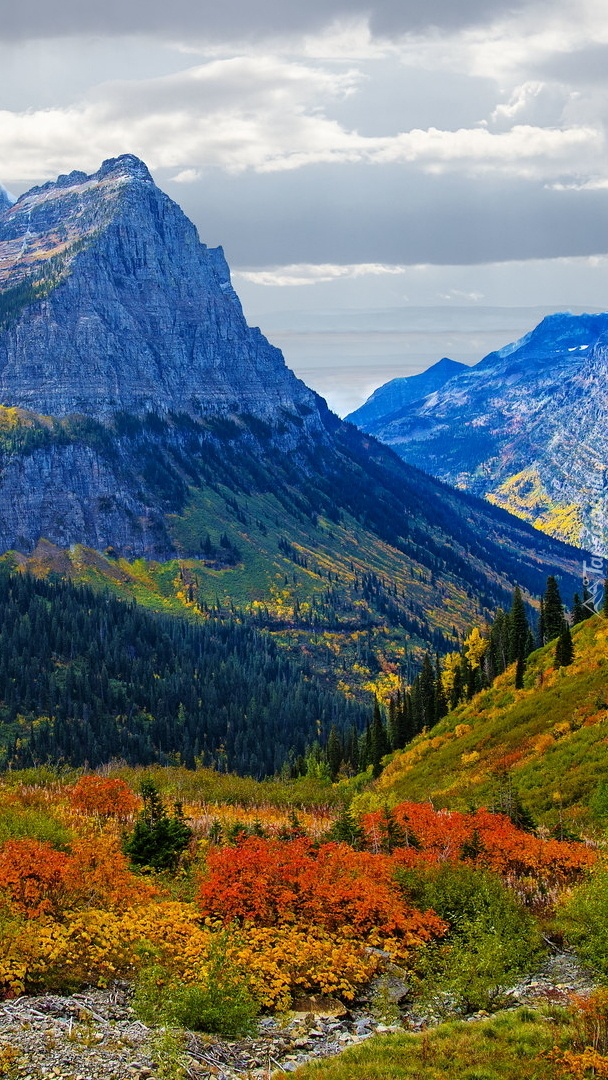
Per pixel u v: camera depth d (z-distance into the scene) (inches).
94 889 2234.3
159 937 1999.3
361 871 2437.3
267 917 2210.9
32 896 2055.9
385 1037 1696.6
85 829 3415.4
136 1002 1720.0
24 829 2859.3
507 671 6683.1
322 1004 1902.1
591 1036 1612.9
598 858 2581.2
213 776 6417.3
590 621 6269.7
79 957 1878.7
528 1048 1600.6
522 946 2048.5
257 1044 1681.8
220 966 1833.2
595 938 2004.2
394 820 2979.8
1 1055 1455.5
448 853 2691.9
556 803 3796.8
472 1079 1504.7
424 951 2085.4
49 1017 1644.9
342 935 2156.7
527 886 2561.5
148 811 3316.9
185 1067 1503.4
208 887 2252.7
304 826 3895.2
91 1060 1475.1
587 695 5012.3
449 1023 1759.4
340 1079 1515.7
